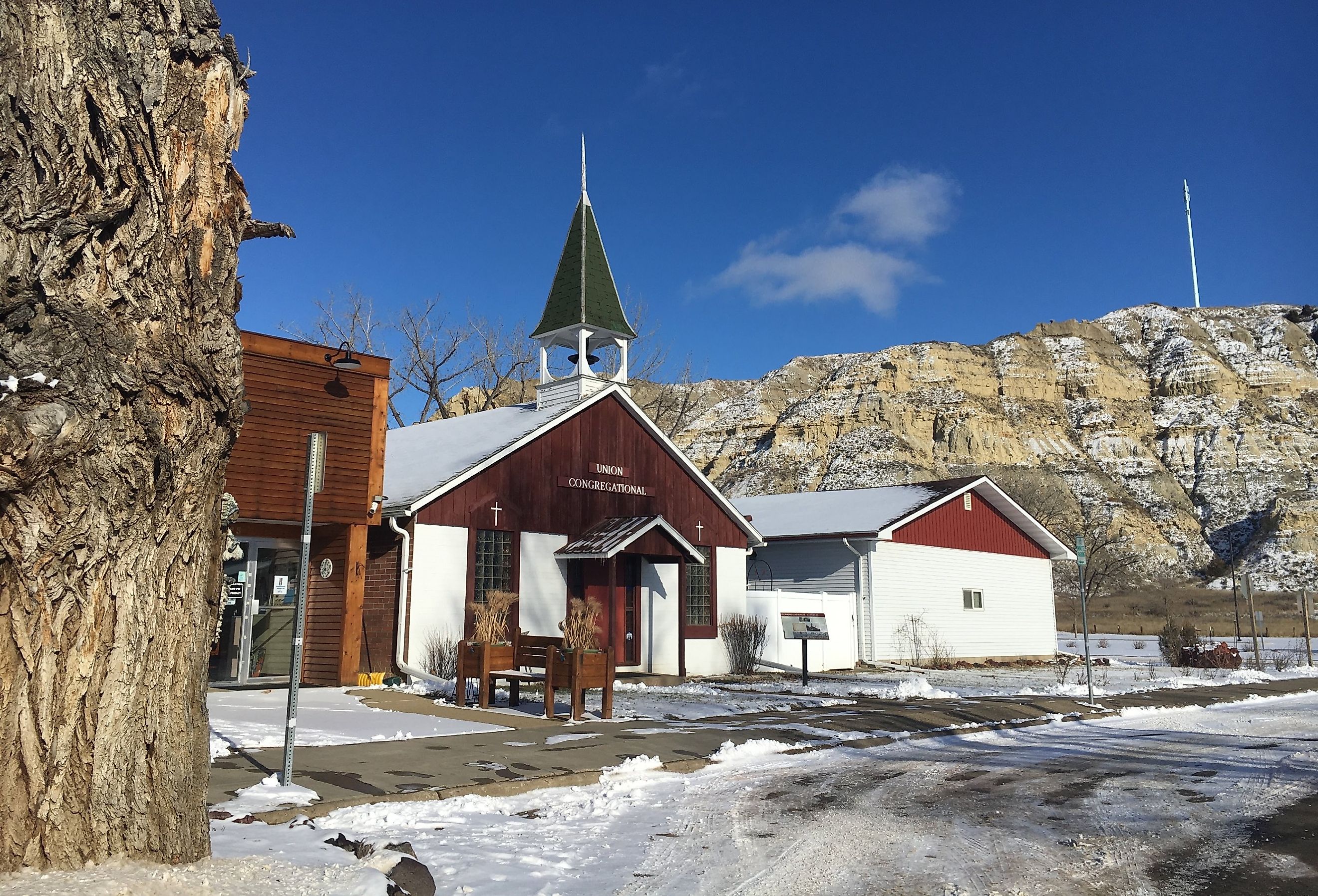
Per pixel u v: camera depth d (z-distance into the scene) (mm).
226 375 4258
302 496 15750
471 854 6117
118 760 4039
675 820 7371
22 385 3557
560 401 22797
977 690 19359
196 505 4262
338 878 4520
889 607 28906
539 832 6883
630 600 22188
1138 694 18781
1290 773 9719
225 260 4305
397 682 16797
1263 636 48594
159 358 4000
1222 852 6352
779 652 25062
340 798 7336
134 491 3930
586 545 20156
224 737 10133
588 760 9586
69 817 3922
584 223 24281
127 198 3918
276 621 17250
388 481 20078
